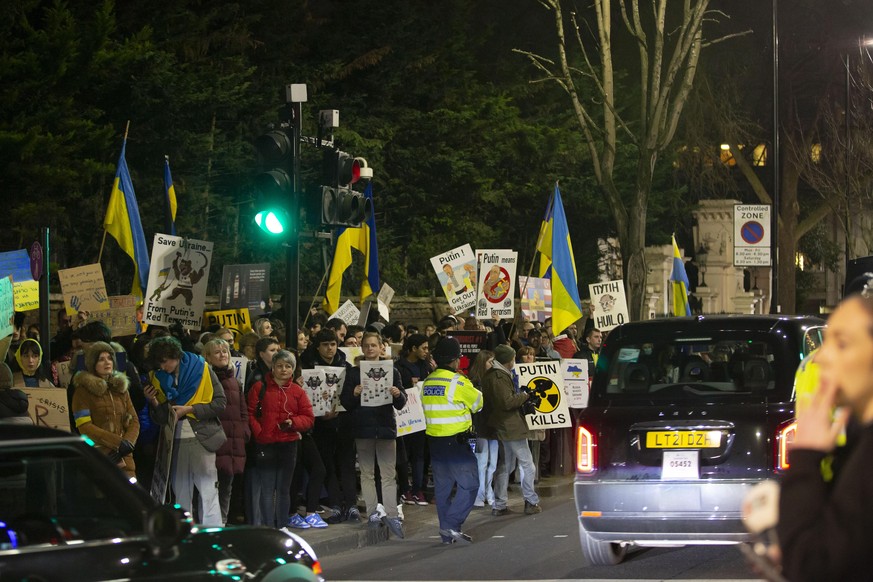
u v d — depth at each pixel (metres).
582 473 12.45
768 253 34.66
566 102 53.22
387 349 18.23
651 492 12.07
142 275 21.31
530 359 20.23
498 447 18.34
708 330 12.54
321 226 17.11
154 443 13.78
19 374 15.19
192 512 13.67
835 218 78.44
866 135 57.09
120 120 35.94
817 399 3.50
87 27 33.44
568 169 49.56
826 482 3.47
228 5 41.00
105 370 12.53
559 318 26.14
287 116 16.69
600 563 13.18
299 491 16.36
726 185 59.53
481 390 18.03
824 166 60.91
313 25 45.72
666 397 12.33
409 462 20.62
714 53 56.97
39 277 16.44
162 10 39.53
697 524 11.91
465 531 16.59
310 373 16.11
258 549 7.23
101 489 7.08
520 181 49.03
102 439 12.30
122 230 21.31
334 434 16.80
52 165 31.56
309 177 40.03
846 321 3.45
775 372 12.13
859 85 58.03
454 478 15.36
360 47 46.06
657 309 50.62
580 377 21.62
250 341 16.81
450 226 45.94
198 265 18.42
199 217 37.75
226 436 14.12
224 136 38.03
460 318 25.19
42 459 6.96
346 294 40.59
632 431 12.26
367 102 46.78
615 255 52.88
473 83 49.66
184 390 13.16
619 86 52.97
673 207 53.72
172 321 18.25
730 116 57.56
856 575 3.27
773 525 3.46
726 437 11.94
